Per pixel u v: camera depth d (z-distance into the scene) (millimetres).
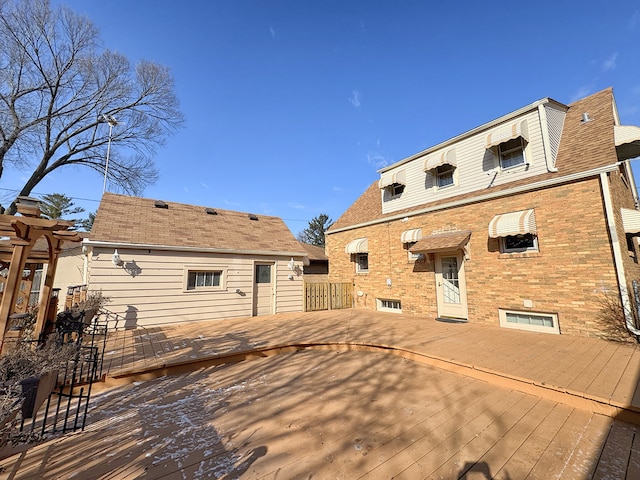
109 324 9383
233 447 3047
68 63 17141
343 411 3879
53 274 5156
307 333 8531
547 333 7852
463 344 6766
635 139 7559
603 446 3027
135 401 4344
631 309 6711
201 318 11102
